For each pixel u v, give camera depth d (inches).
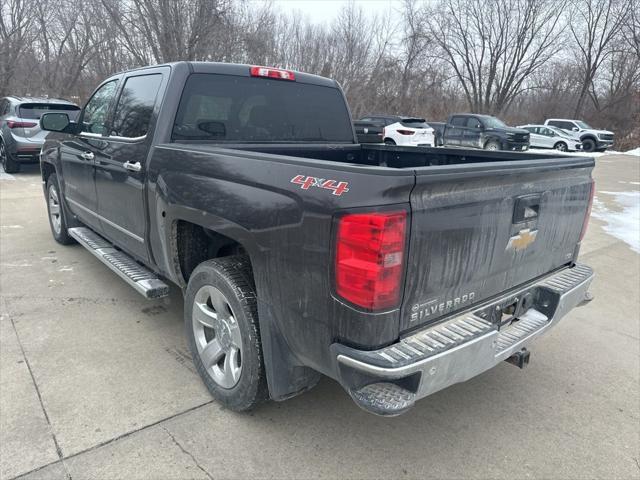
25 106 430.6
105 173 150.3
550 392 124.7
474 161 145.6
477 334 82.4
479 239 86.6
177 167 113.3
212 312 111.3
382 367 72.9
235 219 94.3
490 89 1601.9
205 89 131.0
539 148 1036.5
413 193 73.7
